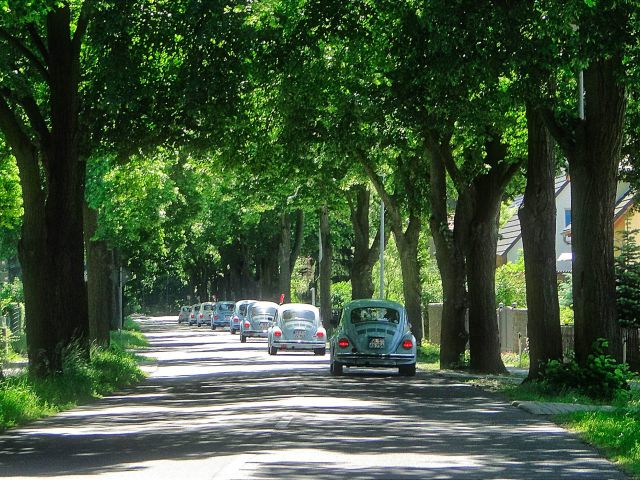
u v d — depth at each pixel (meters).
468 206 37.38
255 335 69.12
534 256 28.73
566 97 31.00
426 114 32.66
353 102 35.31
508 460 13.71
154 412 21.77
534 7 22.66
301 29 31.77
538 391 25.23
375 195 61.47
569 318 44.12
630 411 19.06
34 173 27.59
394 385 29.72
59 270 27.88
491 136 34.50
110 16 28.11
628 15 22.25
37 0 23.16
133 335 71.94
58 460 14.03
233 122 33.00
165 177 48.88
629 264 36.09
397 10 28.53
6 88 27.23
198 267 127.38
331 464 13.08
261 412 20.81
